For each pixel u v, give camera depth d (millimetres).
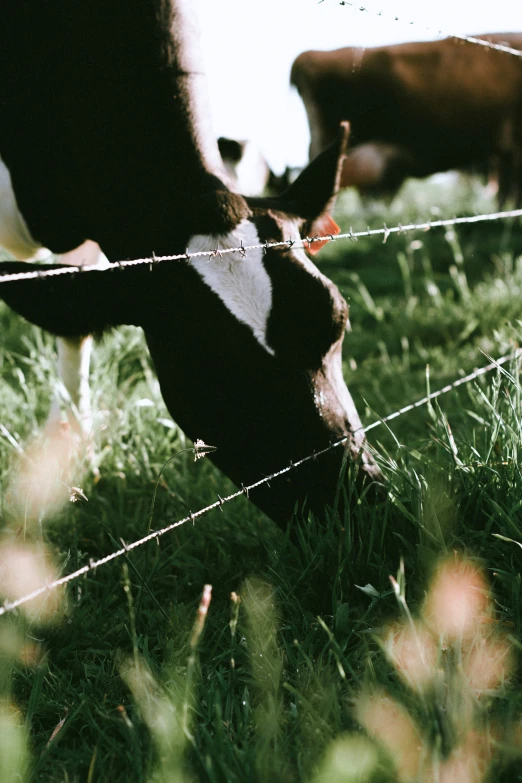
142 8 2252
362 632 1790
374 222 9383
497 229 7656
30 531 2447
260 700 1719
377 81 11438
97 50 2326
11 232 3002
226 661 1854
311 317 2020
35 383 3965
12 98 2660
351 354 4781
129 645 2023
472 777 1343
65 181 2646
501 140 11188
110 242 2387
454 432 2895
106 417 3248
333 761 1350
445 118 11305
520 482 2059
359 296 5887
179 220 2154
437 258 6934
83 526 2684
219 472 3008
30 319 2164
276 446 2094
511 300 4941
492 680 1650
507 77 11016
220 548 2447
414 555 1980
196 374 2129
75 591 2199
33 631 1987
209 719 1552
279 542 2297
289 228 2137
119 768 1526
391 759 1384
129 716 1678
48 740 1647
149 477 2982
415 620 1794
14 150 2762
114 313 2174
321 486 2092
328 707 1538
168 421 3219
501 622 1794
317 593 2014
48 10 2463
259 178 8555
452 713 1426
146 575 2221
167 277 2127
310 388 2059
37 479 2760
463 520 2051
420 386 4012
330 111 11867
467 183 11898
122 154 2293
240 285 2049
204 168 2238
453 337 4848
